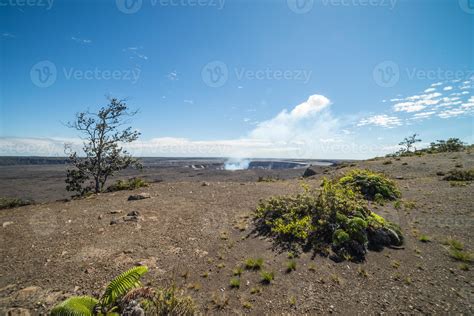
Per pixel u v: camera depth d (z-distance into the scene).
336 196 8.28
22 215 10.27
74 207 11.54
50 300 4.41
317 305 4.42
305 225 7.25
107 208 11.09
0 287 4.82
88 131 18.88
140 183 17.72
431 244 6.43
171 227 8.35
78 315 3.27
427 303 4.32
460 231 6.99
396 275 5.20
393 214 8.50
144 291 3.90
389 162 20.45
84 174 19.62
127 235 7.64
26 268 5.61
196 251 6.57
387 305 4.34
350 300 4.52
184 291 4.85
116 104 19.12
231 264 5.88
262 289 4.90
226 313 4.25
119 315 3.62
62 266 5.70
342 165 23.44
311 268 5.57
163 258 6.18
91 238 7.43
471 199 9.36
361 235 6.41
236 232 7.84
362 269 5.46
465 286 4.71
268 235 7.38
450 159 18.77
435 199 9.83
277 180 20.03
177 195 13.53
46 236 7.67
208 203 11.49
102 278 5.20
